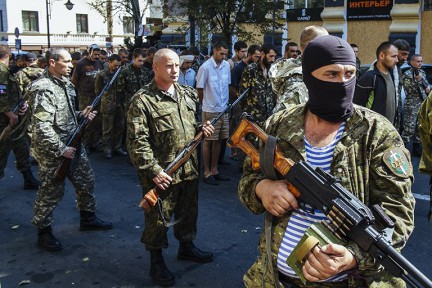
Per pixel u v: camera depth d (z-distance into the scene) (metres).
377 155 1.61
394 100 4.72
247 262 3.84
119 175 6.56
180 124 3.45
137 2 20.09
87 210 4.53
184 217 3.67
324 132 1.68
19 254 4.06
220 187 5.90
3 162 5.62
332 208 1.49
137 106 3.35
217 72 6.05
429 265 3.73
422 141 2.79
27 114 5.78
